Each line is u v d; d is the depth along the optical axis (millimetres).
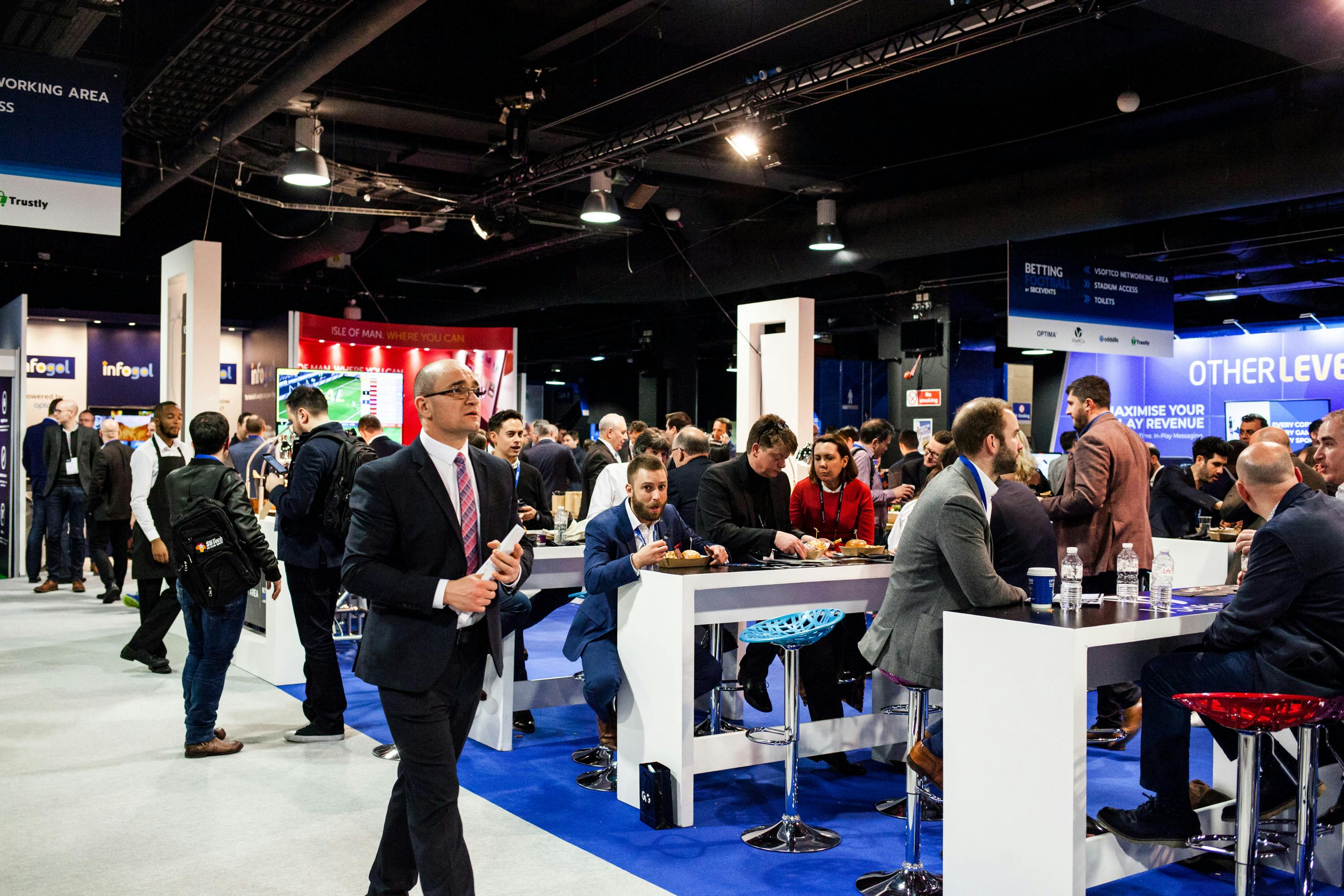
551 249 13648
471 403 2623
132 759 4508
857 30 9094
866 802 4152
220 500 4434
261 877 3236
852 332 17781
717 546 4320
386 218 12211
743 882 3279
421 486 2574
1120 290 10883
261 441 7902
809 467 7145
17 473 10914
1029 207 9250
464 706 2662
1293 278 11891
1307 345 13547
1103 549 4688
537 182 10320
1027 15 6250
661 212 13133
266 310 15961
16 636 7449
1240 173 7914
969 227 9781
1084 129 10594
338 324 13289
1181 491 6629
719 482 4656
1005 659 2865
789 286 15352
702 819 3902
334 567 4691
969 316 13227
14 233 13133
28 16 6516
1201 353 14586
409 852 2666
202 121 8578
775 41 9469
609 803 4062
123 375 14836
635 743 4016
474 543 2643
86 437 9898
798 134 10367
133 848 3480
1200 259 11508
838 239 10719
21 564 10992
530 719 5148
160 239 13922
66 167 6105
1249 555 3059
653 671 3928
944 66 9625
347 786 4164
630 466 4266
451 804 2537
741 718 4992
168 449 6367
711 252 12703
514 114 8914
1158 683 3113
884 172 11141
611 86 9570
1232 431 14258
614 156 9242
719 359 20469
